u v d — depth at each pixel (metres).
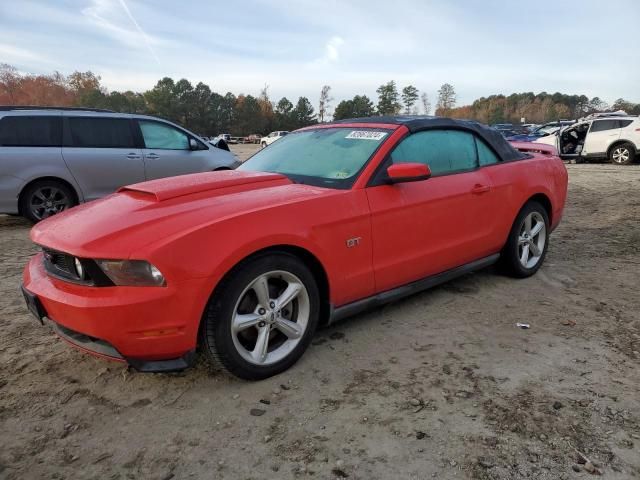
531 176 4.57
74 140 7.62
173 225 2.63
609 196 9.74
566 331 3.55
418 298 4.20
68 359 3.23
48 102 102.62
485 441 2.37
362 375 2.99
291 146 4.16
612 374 2.95
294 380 2.94
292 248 2.96
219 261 2.59
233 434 2.47
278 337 3.08
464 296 4.24
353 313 3.39
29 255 5.83
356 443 2.38
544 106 110.06
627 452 2.27
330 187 3.37
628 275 4.79
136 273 2.47
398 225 3.47
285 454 2.32
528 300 4.15
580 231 6.78
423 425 2.50
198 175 3.53
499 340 3.42
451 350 3.28
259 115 99.12
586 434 2.40
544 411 2.59
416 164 3.34
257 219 2.78
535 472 2.16
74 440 2.44
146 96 92.50
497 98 120.50
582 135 17.75
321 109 105.69
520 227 4.54
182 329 2.56
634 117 16.84
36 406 2.71
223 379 2.96
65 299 2.56
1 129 7.12
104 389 2.88
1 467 2.25
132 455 2.33
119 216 2.78
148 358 2.59
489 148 4.39
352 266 3.24
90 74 106.69
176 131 8.64
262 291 2.84
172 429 2.51
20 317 3.90
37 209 7.44
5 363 3.17
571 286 4.49
